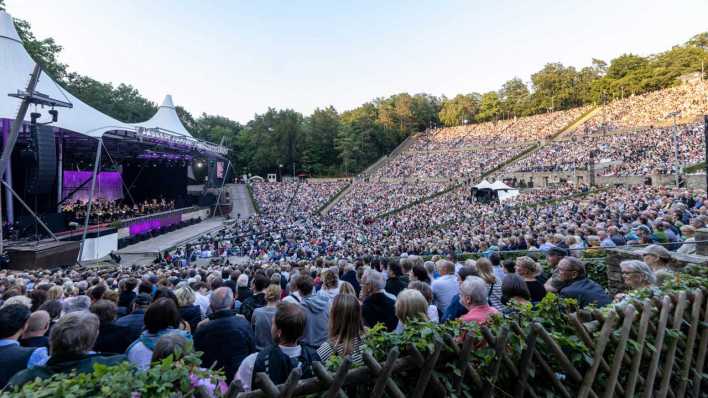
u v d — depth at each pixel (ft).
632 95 234.58
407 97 332.80
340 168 276.82
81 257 77.92
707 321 12.56
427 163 216.95
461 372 8.13
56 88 85.76
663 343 11.49
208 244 98.07
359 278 24.04
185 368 6.97
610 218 57.11
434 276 25.49
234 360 11.91
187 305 16.74
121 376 6.56
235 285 25.95
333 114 332.60
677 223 35.01
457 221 101.14
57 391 6.35
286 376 8.77
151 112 233.76
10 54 79.00
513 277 13.41
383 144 294.25
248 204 201.57
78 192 130.11
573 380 9.52
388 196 166.61
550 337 9.07
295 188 217.15
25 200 100.17
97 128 86.99
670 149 130.52
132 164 148.97
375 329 8.73
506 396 8.93
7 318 11.13
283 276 27.86
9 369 10.64
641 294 11.60
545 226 50.19
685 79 218.38
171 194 157.89
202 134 301.84
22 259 63.77
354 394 7.80
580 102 275.59
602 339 9.56
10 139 59.47
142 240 112.16
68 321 9.29
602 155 147.02
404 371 7.97
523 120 264.11
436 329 8.40
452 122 326.65
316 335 14.57
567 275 15.70
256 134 283.18
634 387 10.16
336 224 128.88
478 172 177.37
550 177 147.95
